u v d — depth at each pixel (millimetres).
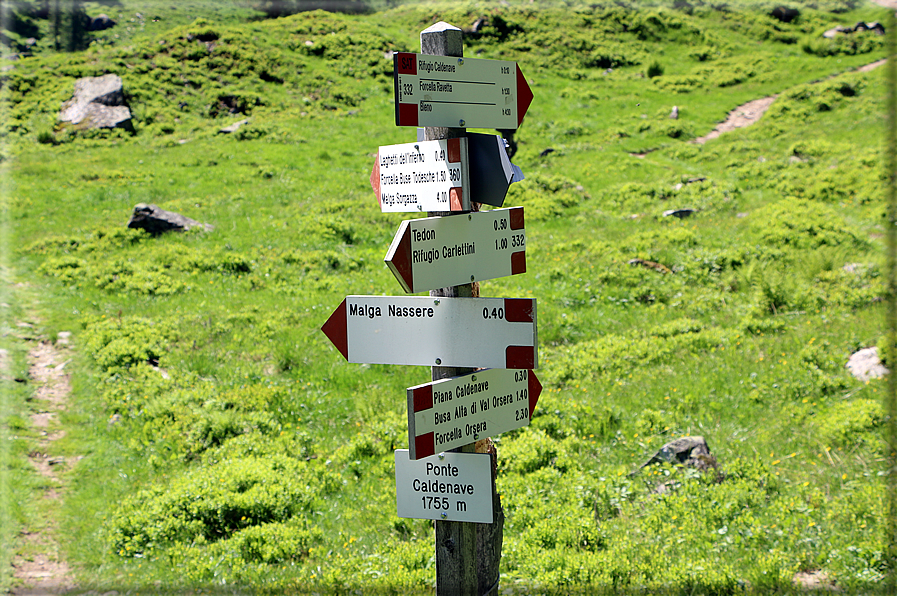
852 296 13797
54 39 59469
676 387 11094
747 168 25500
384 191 4004
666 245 18484
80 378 11750
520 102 4016
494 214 3873
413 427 3492
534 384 4215
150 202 23141
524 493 8180
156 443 9938
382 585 6449
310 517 8148
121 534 7719
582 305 15688
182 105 36469
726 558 6539
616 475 8414
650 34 52094
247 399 11188
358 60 44781
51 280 16188
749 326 13266
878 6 57594
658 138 32625
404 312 3834
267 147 31000
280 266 17922
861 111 30500
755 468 8203
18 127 31844
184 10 67750
